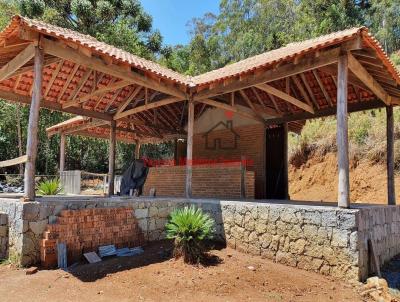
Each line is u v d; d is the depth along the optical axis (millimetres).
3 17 20000
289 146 19078
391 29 32781
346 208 5543
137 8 26297
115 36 22578
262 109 10031
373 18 34594
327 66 6359
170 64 28906
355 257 5230
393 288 5383
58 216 6000
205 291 4707
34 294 4418
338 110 5699
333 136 17219
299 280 5305
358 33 5227
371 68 6355
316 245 5688
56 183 11438
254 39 42156
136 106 10234
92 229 6211
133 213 6973
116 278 5113
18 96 8367
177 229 5938
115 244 6527
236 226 6898
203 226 6004
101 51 6109
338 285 5223
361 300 4723
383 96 7516
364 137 16172
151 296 4496
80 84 8453
